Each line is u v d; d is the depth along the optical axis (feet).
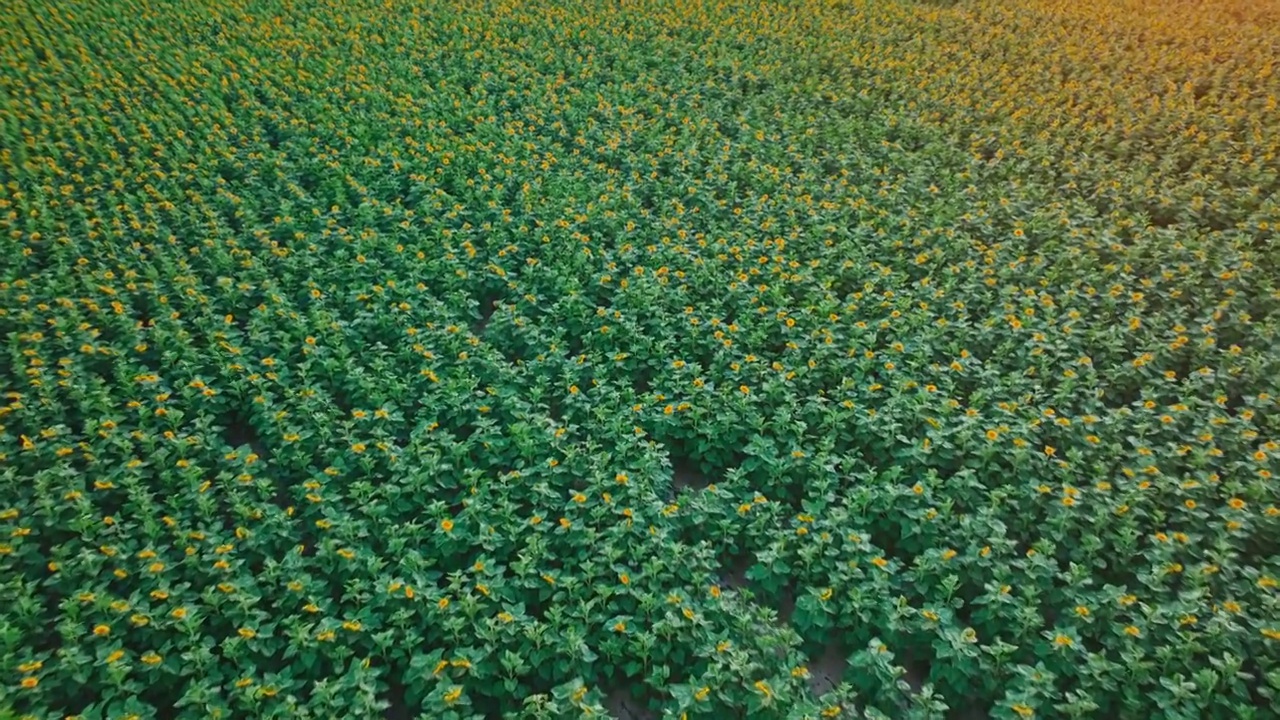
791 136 54.85
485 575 28.78
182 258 44.21
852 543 29.22
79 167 51.98
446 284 43.01
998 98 59.00
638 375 38.65
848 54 65.98
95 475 32.89
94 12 71.61
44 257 45.60
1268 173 47.73
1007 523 30.86
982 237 45.52
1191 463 31.68
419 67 64.18
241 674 26.48
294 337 39.65
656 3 74.74
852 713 24.75
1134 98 57.47
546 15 72.84
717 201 48.93
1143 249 42.52
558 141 56.65
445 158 52.85
